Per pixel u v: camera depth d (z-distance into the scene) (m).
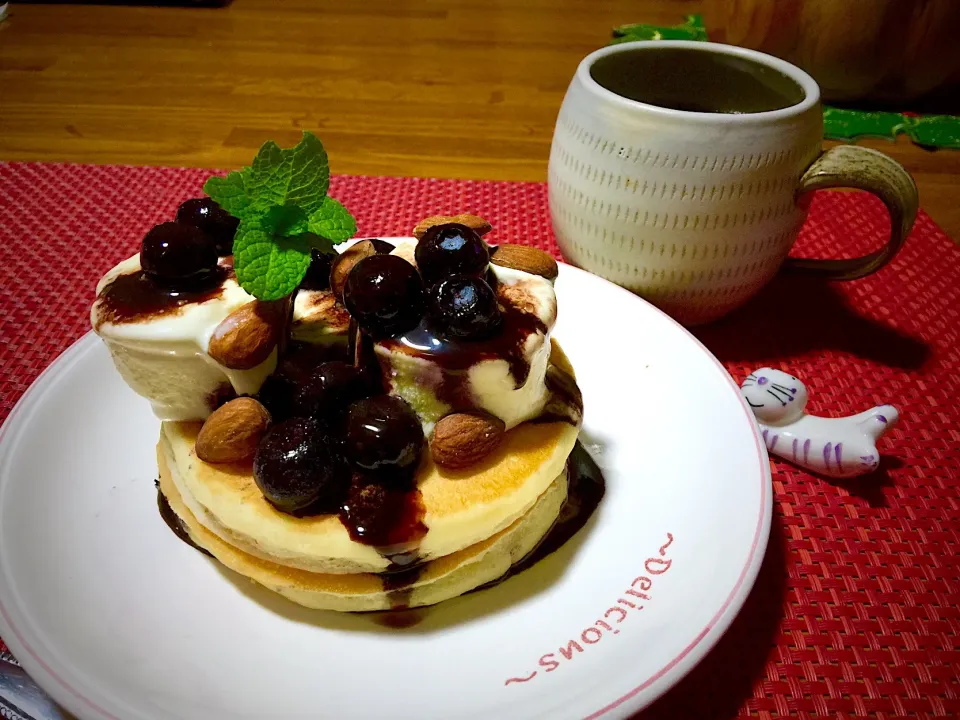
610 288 0.27
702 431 0.22
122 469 0.22
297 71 0.49
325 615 0.19
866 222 0.35
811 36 0.43
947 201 0.37
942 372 0.27
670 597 0.18
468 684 0.17
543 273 0.22
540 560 0.20
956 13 0.41
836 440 0.23
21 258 0.31
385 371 0.18
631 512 0.21
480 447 0.19
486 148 0.41
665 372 0.24
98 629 0.18
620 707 0.16
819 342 0.29
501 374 0.18
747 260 0.26
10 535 0.19
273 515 0.18
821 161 0.25
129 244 0.32
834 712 0.18
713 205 0.25
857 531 0.22
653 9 0.60
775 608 0.20
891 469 0.24
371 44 0.53
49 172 0.37
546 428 0.21
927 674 0.19
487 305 0.18
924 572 0.21
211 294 0.19
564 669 0.17
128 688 0.16
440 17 0.58
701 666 0.19
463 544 0.19
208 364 0.19
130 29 0.54
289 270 0.18
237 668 0.17
